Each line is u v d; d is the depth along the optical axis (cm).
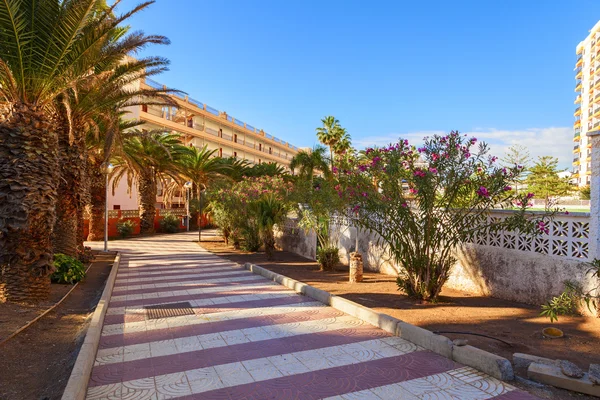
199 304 698
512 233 638
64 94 966
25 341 493
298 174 2988
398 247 673
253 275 1052
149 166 2655
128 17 829
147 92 1130
